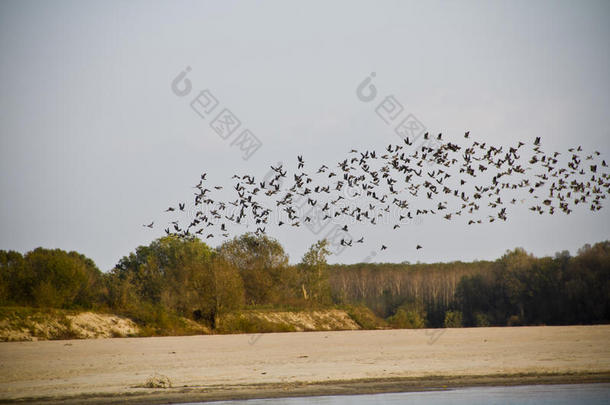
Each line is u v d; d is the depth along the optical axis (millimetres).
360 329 67688
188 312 56531
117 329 48906
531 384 24859
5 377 26453
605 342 38125
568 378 25906
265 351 36156
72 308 51000
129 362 31141
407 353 34375
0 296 49062
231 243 67562
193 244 71688
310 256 71812
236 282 56781
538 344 37656
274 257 67875
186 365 30047
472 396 22844
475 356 32375
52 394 22922
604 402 21953
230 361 31484
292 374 27156
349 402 21781
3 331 42594
